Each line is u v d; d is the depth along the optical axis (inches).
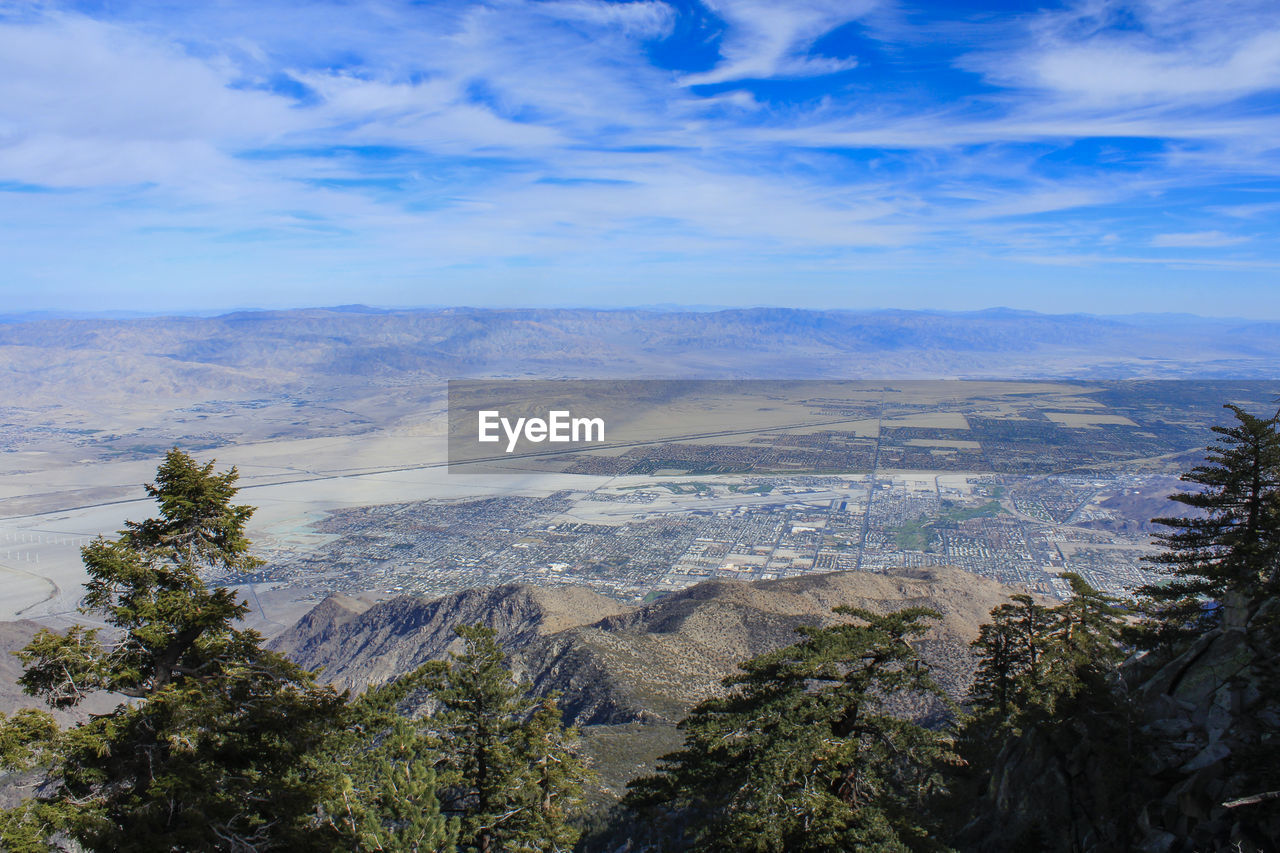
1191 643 1278.3
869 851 949.8
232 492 1021.8
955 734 1521.9
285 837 914.1
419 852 1115.9
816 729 1005.2
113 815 882.8
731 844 993.5
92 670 928.9
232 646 1010.7
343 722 1055.6
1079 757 1118.4
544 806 1375.5
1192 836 946.7
